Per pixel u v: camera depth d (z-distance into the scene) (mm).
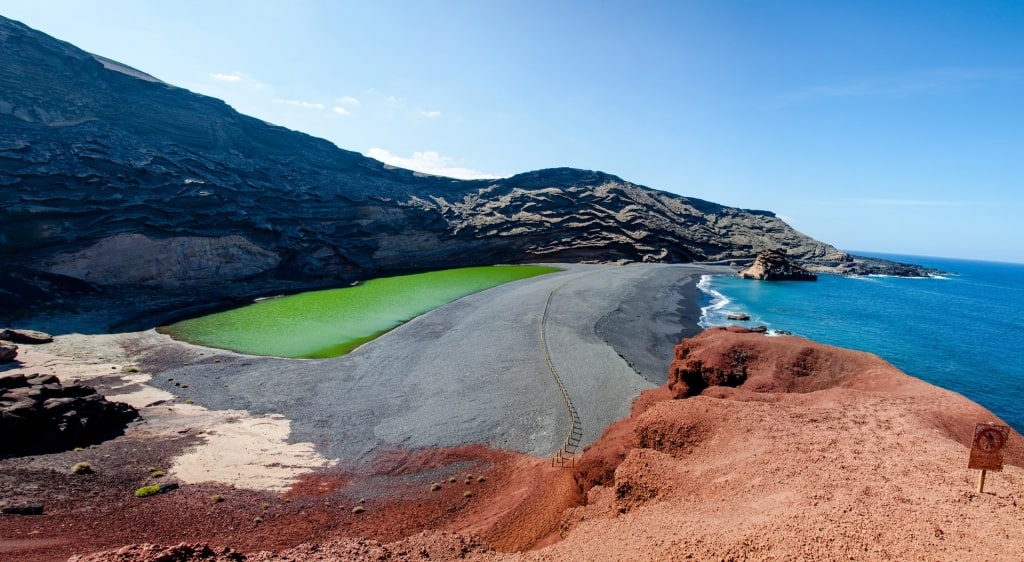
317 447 26625
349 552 12531
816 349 25172
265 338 47688
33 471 21000
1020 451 15672
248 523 19266
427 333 49156
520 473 23656
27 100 64688
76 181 59312
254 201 79250
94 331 45281
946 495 10984
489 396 32906
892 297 91062
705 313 63125
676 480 14570
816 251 153125
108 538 16734
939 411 17906
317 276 79188
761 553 9180
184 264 63344
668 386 27812
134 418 28297
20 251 50875
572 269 97562
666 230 127250
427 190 126875
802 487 12133
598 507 15898
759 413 17656
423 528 19312
